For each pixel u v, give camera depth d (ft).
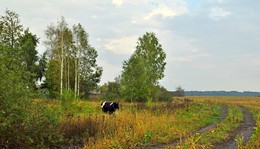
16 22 112.78
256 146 52.95
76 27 194.90
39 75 195.83
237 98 383.04
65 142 57.00
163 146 58.44
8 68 48.37
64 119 65.98
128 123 72.69
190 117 108.06
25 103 46.78
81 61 214.28
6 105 44.57
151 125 72.69
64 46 180.65
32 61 181.16
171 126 79.10
